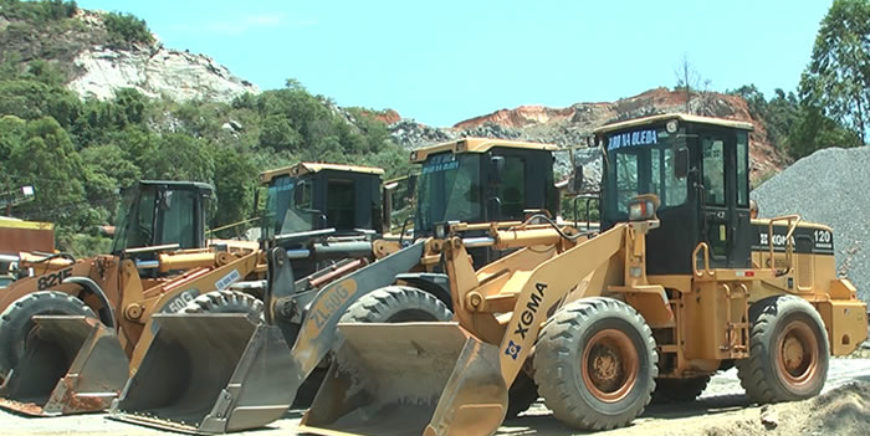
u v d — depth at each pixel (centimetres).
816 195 2425
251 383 807
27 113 6812
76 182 4669
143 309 1210
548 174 1380
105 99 9031
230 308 1055
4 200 3891
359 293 927
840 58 5206
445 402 720
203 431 798
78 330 1088
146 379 908
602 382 834
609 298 878
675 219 972
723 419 862
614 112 10756
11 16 11631
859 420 854
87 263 1275
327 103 9944
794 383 1004
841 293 1134
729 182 1003
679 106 9469
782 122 7556
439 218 1341
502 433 834
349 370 823
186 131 7844
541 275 840
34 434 860
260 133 8175
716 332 961
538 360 816
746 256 1011
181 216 1488
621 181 1020
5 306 1247
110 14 12388
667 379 1107
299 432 806
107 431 839
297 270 1213
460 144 1330
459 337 742
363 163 7338
